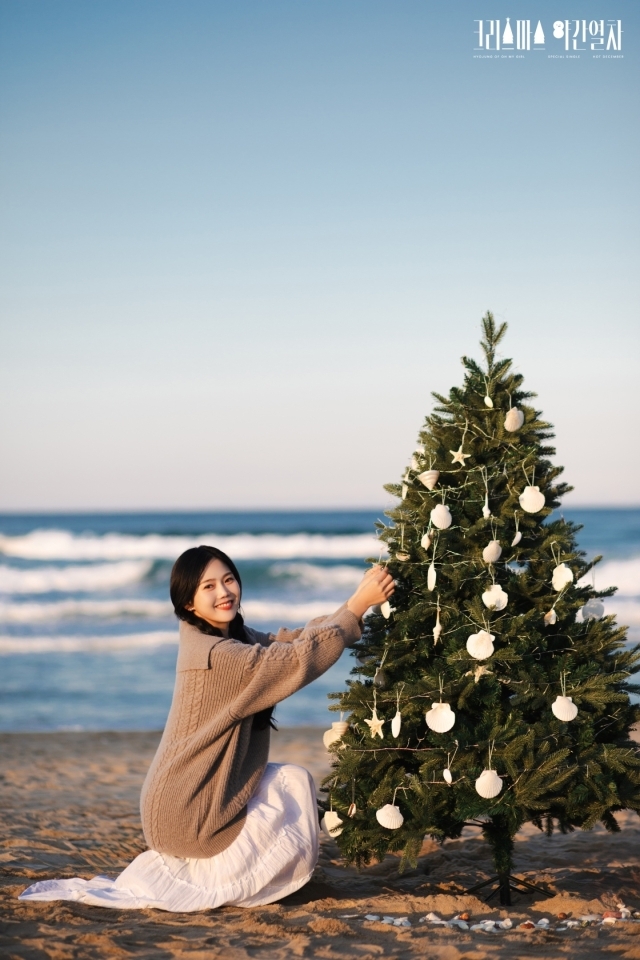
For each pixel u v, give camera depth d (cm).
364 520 6550
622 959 308
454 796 377
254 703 378
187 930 342
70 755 880
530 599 394
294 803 394
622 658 397
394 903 384
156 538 3366
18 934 333
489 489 398
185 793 374
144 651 1827
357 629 388
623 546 3806
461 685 374
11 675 1584
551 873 457
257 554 3412
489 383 404
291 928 346
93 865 466
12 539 3312
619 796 376
